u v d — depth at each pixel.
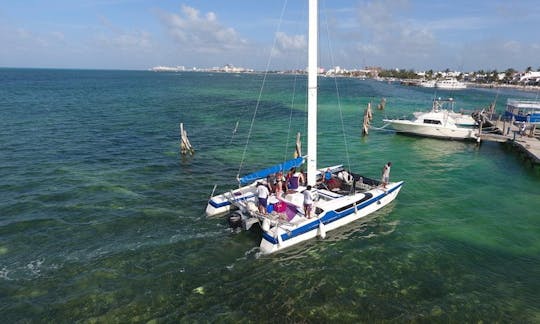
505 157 29.86
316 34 14.58
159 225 15.47
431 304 10.62
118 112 49.72
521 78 171.75
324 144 33.34
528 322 9.98
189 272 12.03
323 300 10.70
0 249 13.20
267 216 13.91
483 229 15.92
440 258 13.35
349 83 172.38
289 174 17.39
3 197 18.00
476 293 11.23
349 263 12.87
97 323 9.57
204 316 9.89
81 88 99.31
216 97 79.12
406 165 26.67
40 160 24.72
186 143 27.45
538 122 39.38
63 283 11.25
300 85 139.50
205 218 16.28
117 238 14.23
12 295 10.63
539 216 17.48
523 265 13.02
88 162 24.69
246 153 28.80
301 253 13.52
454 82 131.12
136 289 11.02
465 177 23.88
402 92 109.88
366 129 38.00
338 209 15.42
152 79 184.62
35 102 58.81
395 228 15.88
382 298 10.86
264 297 10.80
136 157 26.48
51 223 15.34
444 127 35.53
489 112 50.44
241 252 13.47
